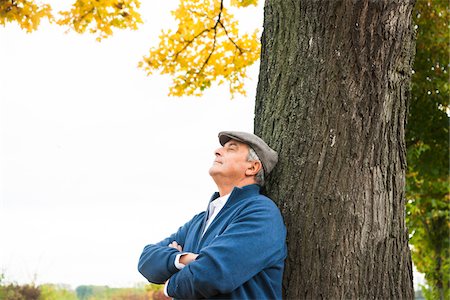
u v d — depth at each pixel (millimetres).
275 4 2627
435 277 8117
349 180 2309
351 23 2326
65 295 6402
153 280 2322
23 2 3820
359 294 2275
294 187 2371
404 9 2379
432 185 7219
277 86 2535
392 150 2410
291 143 2420
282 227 2264
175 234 2670
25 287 6160
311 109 2377
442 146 6641
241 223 2172
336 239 2283
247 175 2438
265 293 2166
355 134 2326
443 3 6395
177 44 4676
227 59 4785
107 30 4078
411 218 7746
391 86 2389
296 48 2477
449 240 7734
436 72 6523
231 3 4457
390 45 2352
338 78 2344
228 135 2457
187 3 4605
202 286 2039
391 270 2350
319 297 2268
